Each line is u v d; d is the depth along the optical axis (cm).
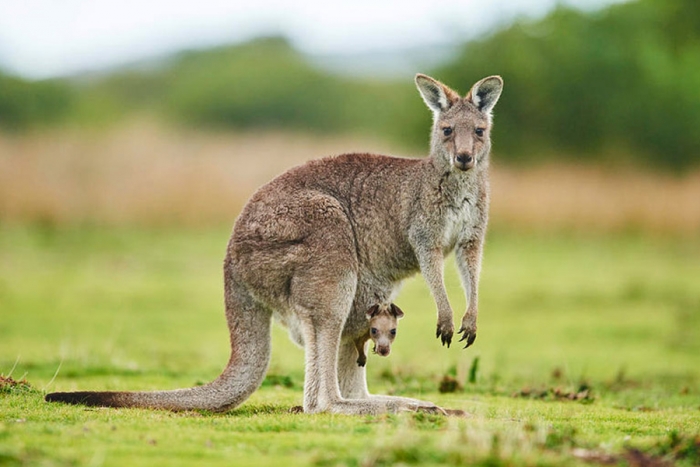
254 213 2512
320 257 2455
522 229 8825
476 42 11581
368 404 2320
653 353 4375
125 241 7831
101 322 4762
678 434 1995
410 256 2661
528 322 5156
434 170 2647
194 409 2375
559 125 11212
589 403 2972
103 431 1966
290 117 16838
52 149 9444
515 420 2248
